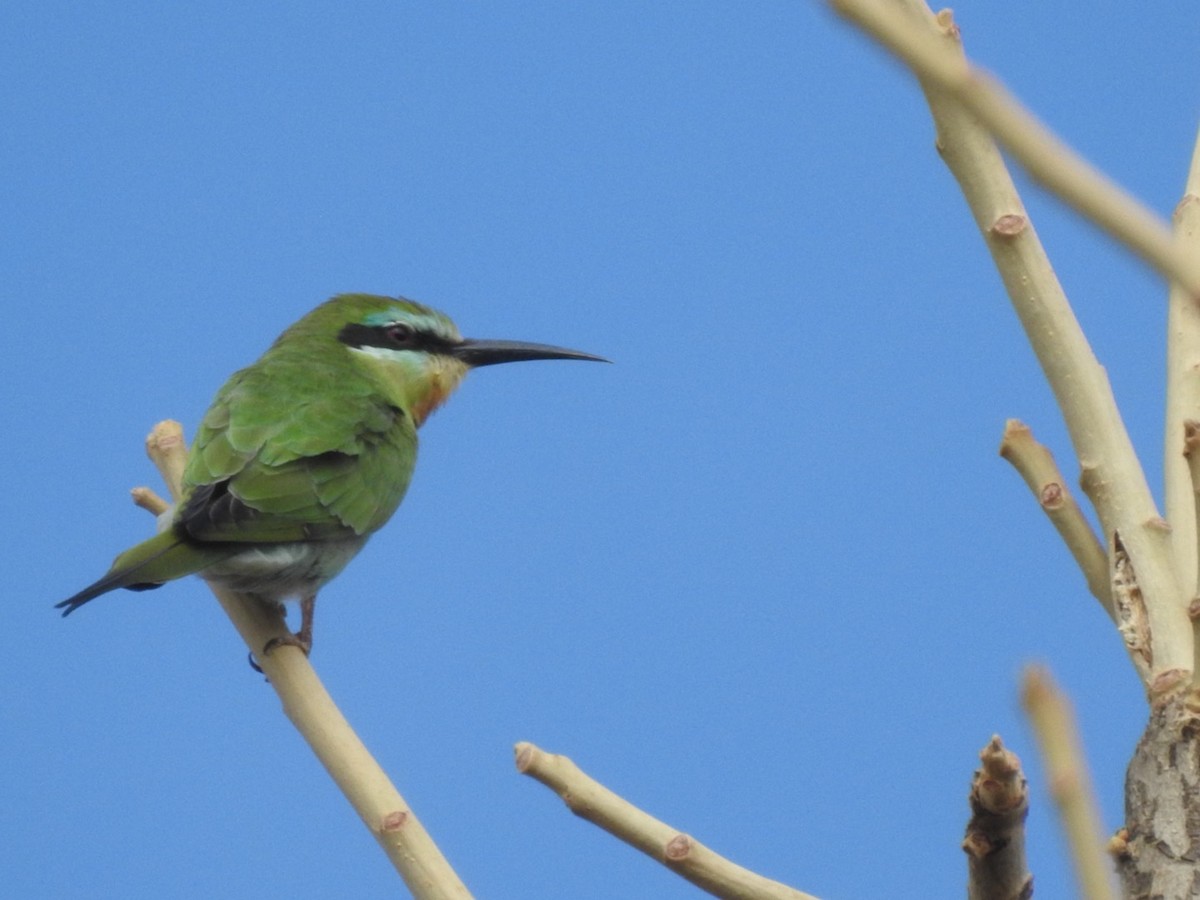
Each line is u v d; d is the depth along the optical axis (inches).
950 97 127.5
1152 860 274.2
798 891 272.7
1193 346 324.5
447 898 293.9
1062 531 309.1
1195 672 276.4
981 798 271.6
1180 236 326.0
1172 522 310.3
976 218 310.0
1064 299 307.9
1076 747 136.2
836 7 120.6
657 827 271.6
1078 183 119.0
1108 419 305.9
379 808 311.7
